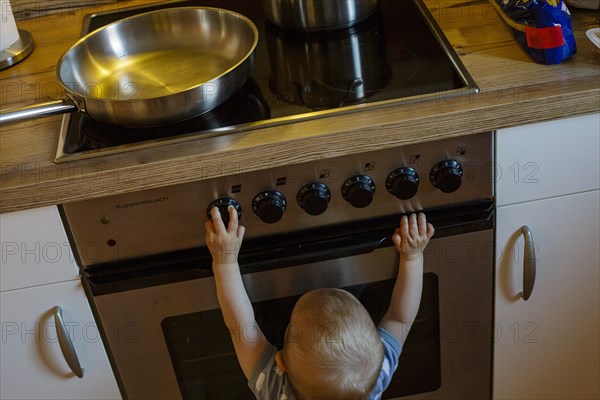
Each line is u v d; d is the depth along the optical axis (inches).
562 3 46.5
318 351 45.7
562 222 50.6
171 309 49.8
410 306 50.2
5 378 52.1
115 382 53.6
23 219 45.0
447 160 46.3
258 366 49.6
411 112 44.5
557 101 44.7
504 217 49.7
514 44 49.2
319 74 49.6
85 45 51.1
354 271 50.1
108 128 46.5
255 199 45.7
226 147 43.7
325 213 47.4
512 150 46.9
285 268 49.2
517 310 54.2
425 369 56.8
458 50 49.4
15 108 47.9
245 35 51.4
